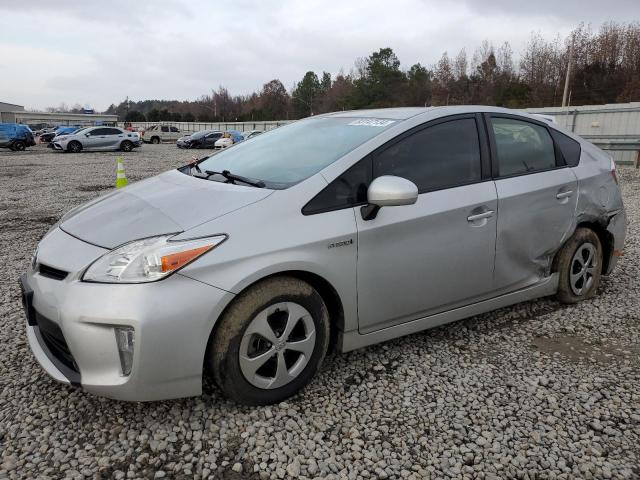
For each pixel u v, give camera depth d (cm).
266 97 10131
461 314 351
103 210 306
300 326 284
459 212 328
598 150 443
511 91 5269
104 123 7812
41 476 227
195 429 260
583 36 5447
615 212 434
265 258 260
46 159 2275
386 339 319
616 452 248
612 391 299
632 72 4878
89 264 252
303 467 236
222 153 395
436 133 337
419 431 262
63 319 245
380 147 311
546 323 391
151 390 245
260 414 271
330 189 289
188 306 243
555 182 384
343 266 286
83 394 289
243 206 272
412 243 310
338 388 299
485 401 288
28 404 281
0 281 486
